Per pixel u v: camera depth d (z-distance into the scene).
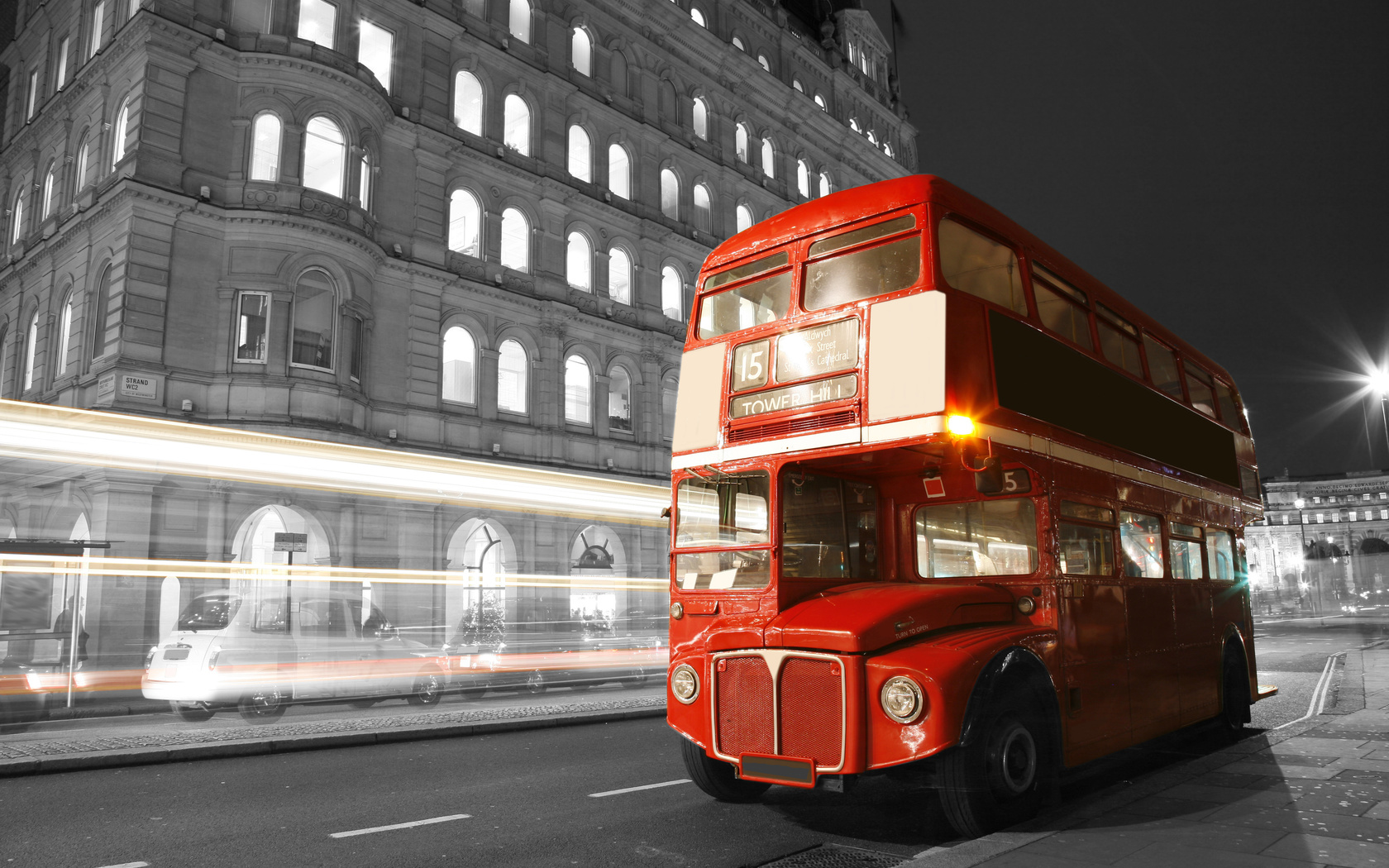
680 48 37.41
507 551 27.95
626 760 10.23
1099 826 6.08
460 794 8.33
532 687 18.92
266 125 24.27
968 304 6.77
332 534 23.33
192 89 23.30
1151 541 9.17
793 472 7.17
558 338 30.70
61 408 20.14
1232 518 11.59
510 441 29.05
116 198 22.25
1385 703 12.86
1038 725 6.80
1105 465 8.27
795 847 6.36
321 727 12.66
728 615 7.08
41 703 14.30
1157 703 8.66
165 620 20.56
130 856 6.25
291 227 23.42
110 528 20.14
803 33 46.56
